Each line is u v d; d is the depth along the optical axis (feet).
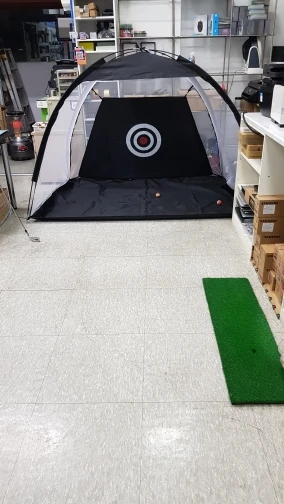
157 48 14.30
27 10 17.56
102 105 12.82
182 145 13.24
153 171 13.43
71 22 14.48
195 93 12.62
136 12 13.76
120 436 4.76
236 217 9.96
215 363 5.83
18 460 4.52
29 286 7.87
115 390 5.41
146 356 6.00
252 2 12.90
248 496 4.09
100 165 13.35
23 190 13.64
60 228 10.50
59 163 12.42
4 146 11.07
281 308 6.47
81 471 4.38
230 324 6.60
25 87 19.70
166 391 5.37
